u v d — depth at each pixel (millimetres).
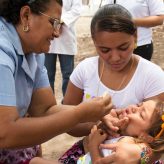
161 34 9133
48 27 1842
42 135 1764
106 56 2061
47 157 4070
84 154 2201
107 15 1992
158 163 2156
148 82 2127
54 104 2365
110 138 2080
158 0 3842
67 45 4957
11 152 2205
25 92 2055
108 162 1897
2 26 1850
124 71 2174
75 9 4891
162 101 2078
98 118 1922
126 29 1967
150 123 1991
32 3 1798
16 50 1859
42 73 2281
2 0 1827
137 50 3941
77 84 2344
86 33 9250
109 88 2197
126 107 2150
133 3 3795
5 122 1708
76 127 2277
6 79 1723
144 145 1921
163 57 7742
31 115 2357
